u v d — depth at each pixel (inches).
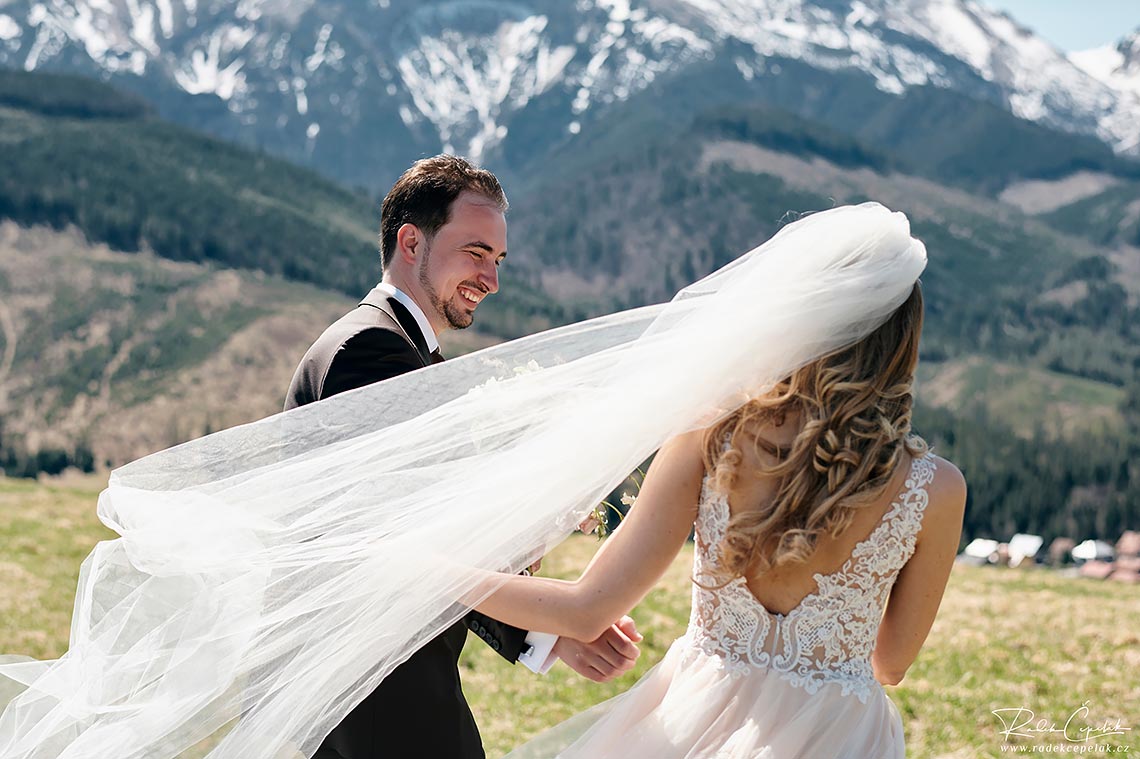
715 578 131.6
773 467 126.2
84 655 156.3
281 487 154.6
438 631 146.3
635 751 133.8
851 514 124.0
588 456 138.2
